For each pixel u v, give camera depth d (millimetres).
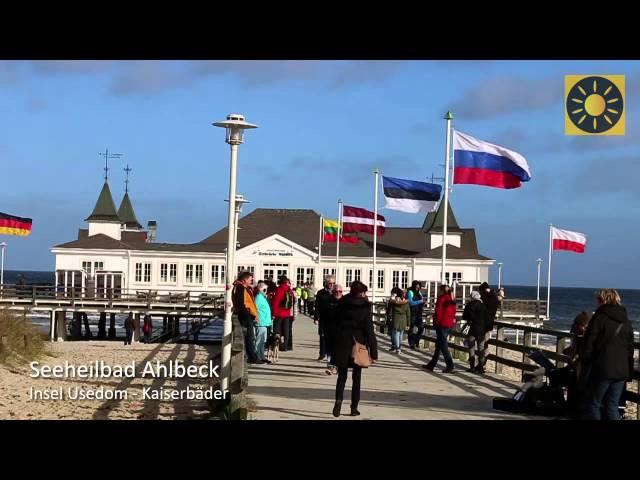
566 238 51406
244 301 20391
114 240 72000
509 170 26125
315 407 13859
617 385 11398
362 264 70688
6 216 60906
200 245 72688
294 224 86062
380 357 24125
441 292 20297
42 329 56219
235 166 14992
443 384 17438
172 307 51750
